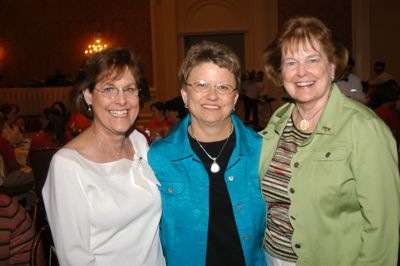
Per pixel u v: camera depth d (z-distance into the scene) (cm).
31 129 1131
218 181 190
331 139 171
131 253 179
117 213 172
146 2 1194
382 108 455
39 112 1151
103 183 172
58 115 472
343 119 171
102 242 172
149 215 184
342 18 1119
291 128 191
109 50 179
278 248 187
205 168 190
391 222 158
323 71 173
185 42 1251
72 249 164
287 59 177
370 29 1072
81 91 182
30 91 1147
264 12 1167
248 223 187
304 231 176
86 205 167
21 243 179
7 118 636
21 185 425
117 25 1218
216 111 183
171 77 1203
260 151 195
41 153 402
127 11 1209
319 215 172
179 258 189
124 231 178
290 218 178
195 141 195
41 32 1280
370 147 160
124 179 180
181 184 188
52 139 469
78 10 1244
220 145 193
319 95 176
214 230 187
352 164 163
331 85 182
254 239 190
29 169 445
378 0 1062
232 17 1212
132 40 1213
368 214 159
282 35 177
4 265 172
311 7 1140
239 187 188
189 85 185
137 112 186
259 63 1184
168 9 1189
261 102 1120
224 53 181
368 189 158
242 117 1094
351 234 169
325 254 173
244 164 191
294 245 178
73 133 532
